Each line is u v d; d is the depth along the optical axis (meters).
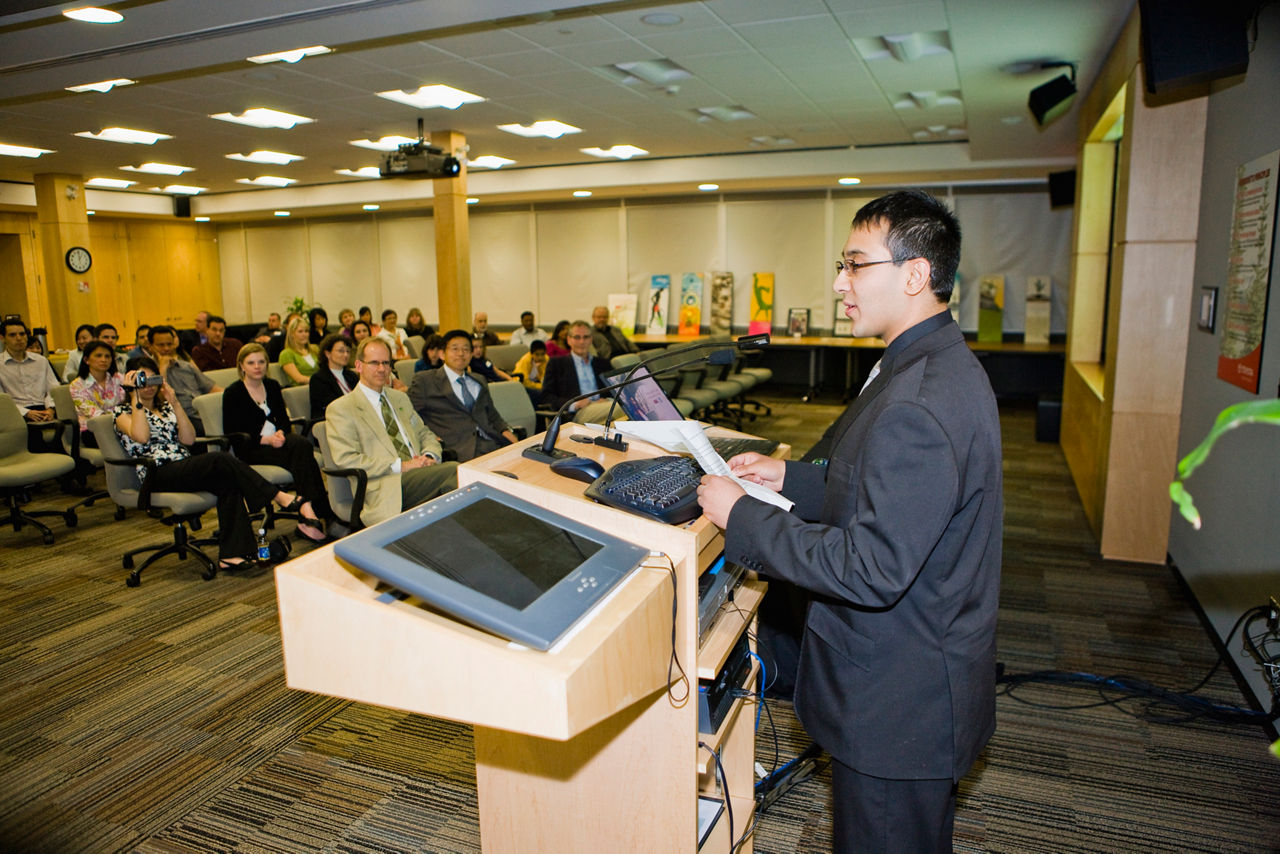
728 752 1.86
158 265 12.59
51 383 5.88
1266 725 2.50
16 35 3.76
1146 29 2.79
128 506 3.88
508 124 6.64
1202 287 3.51
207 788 2.25
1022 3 3.52
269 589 3.72
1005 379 9.02
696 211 10.20
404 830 2.06
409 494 3.63
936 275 1.17
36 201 9.20
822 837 2.02
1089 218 6.22
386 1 3.37
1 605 3.54
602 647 0.96
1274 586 2.47
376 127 6.64
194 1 3.35
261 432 4.36
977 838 2.03
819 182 8.88
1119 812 2.13
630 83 5.32
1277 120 2.60
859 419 1.22
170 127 6.46
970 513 1.14
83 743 2.47
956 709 1.17
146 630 3.28
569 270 10.95
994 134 6.57
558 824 1.51
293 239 12.63
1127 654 3.01
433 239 11.66
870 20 3.98
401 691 0.98
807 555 1.13
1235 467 2.91
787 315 10.00
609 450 1.67
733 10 3.82
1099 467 4.33
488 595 0.96
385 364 3.78
